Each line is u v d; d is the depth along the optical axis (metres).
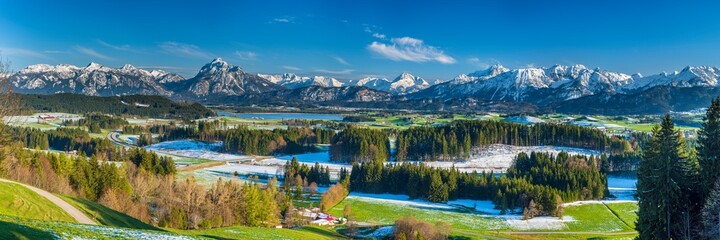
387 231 101.38
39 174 95.06
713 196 51.22
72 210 54.66
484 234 105.44
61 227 36.09
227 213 92.75
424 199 150.88
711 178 53.88
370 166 164.88
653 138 58.81
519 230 111.75
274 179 156.38
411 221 97.38
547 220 120.38
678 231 56.62
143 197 104.31
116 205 86.75
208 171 190.62
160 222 79.38
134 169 132.38
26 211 48.00
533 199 128.50
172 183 109.75
